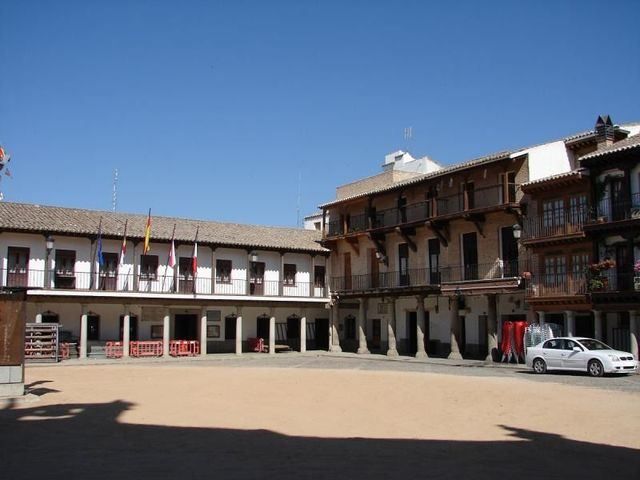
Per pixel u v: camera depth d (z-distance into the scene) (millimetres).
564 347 25547
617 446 11258
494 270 35375
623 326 29266
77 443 11461
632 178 28219
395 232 42062
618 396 17594
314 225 59781
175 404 16766
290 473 9148
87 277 39125
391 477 8938
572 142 33281
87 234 38438
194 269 41156
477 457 10344
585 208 29984
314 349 49062
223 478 8820
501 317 35938
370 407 16219
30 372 27328
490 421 14023
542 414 14805
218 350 44844
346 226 46094
